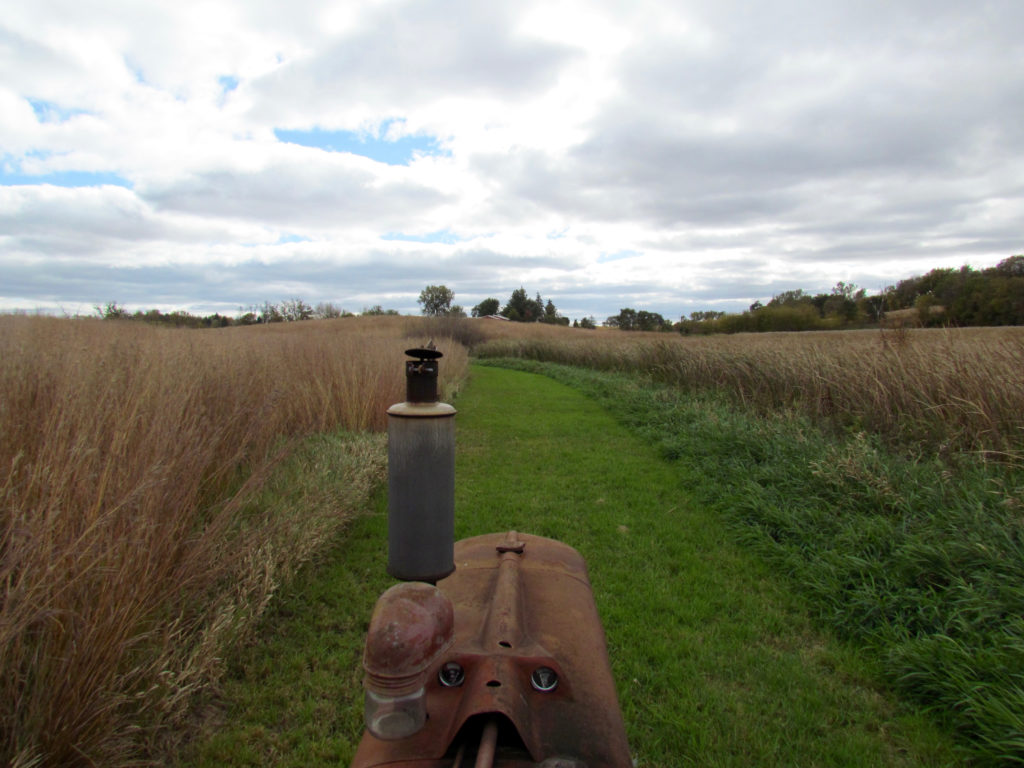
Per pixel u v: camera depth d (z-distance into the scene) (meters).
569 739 1.21
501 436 9.54
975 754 2.44
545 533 5.05
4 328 6.04
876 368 7.34
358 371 8.56
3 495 2.40
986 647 2.90
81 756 2.04
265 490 4.59
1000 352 6.43
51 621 2.10
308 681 2.88
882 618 3.38
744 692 2.90
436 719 1.23
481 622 1.55
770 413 8.53
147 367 4.46
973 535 3.67
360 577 4.07
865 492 4.83
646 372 16.41
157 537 2.82
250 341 8.12
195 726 2.54
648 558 4.55
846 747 2.50
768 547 4.60
